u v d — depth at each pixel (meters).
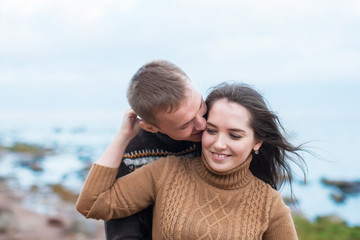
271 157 2.09
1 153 24.47
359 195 13.64
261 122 1.87
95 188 1.86
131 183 1.91
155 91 1.70
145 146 2.01
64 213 10.91
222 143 1.80
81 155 23.78
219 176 1.89
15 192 14.05
